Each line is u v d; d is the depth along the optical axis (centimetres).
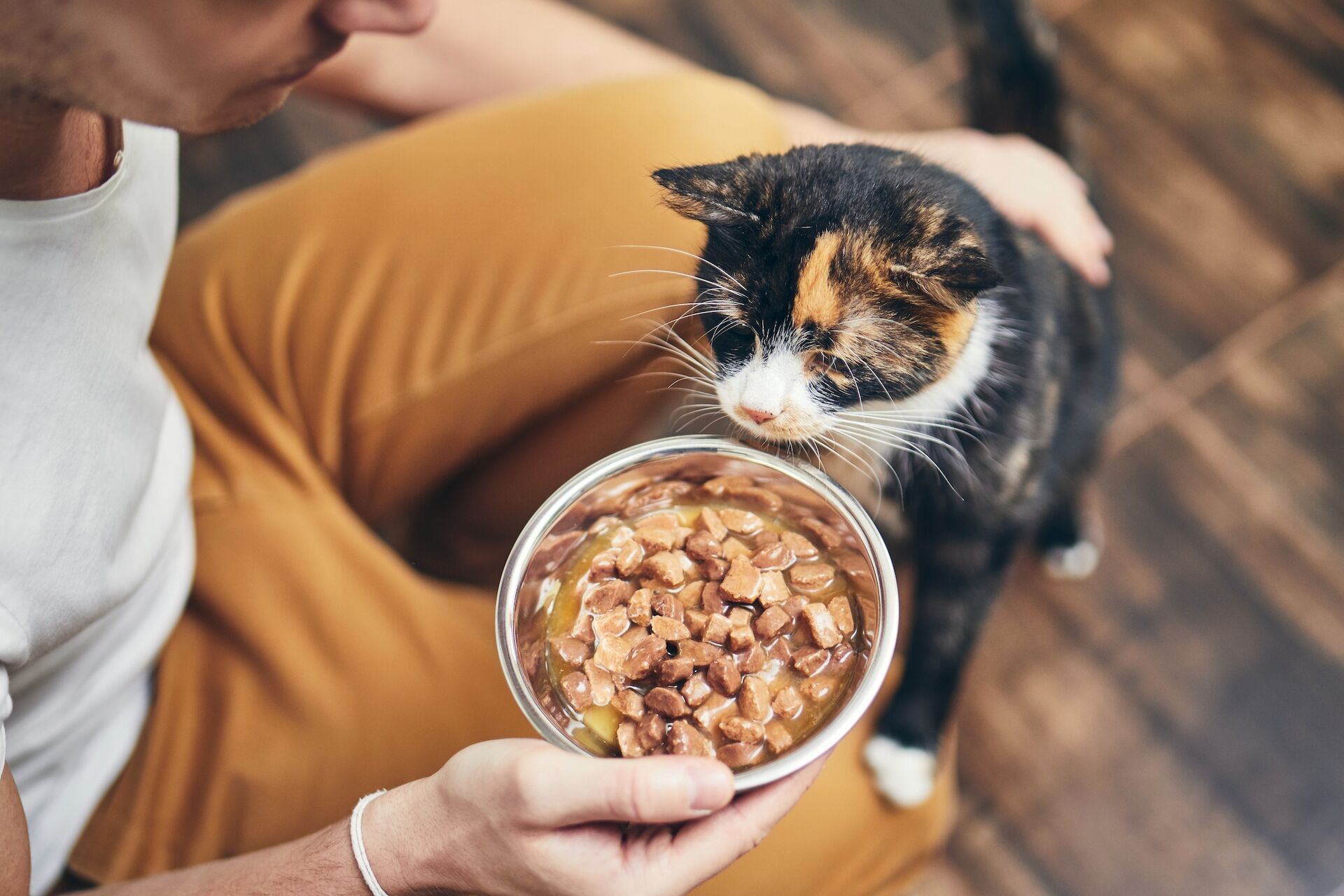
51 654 58
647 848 54
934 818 78
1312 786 93
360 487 76
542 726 51
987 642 100
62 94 47
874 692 51
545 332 72
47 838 64
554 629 57
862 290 65
